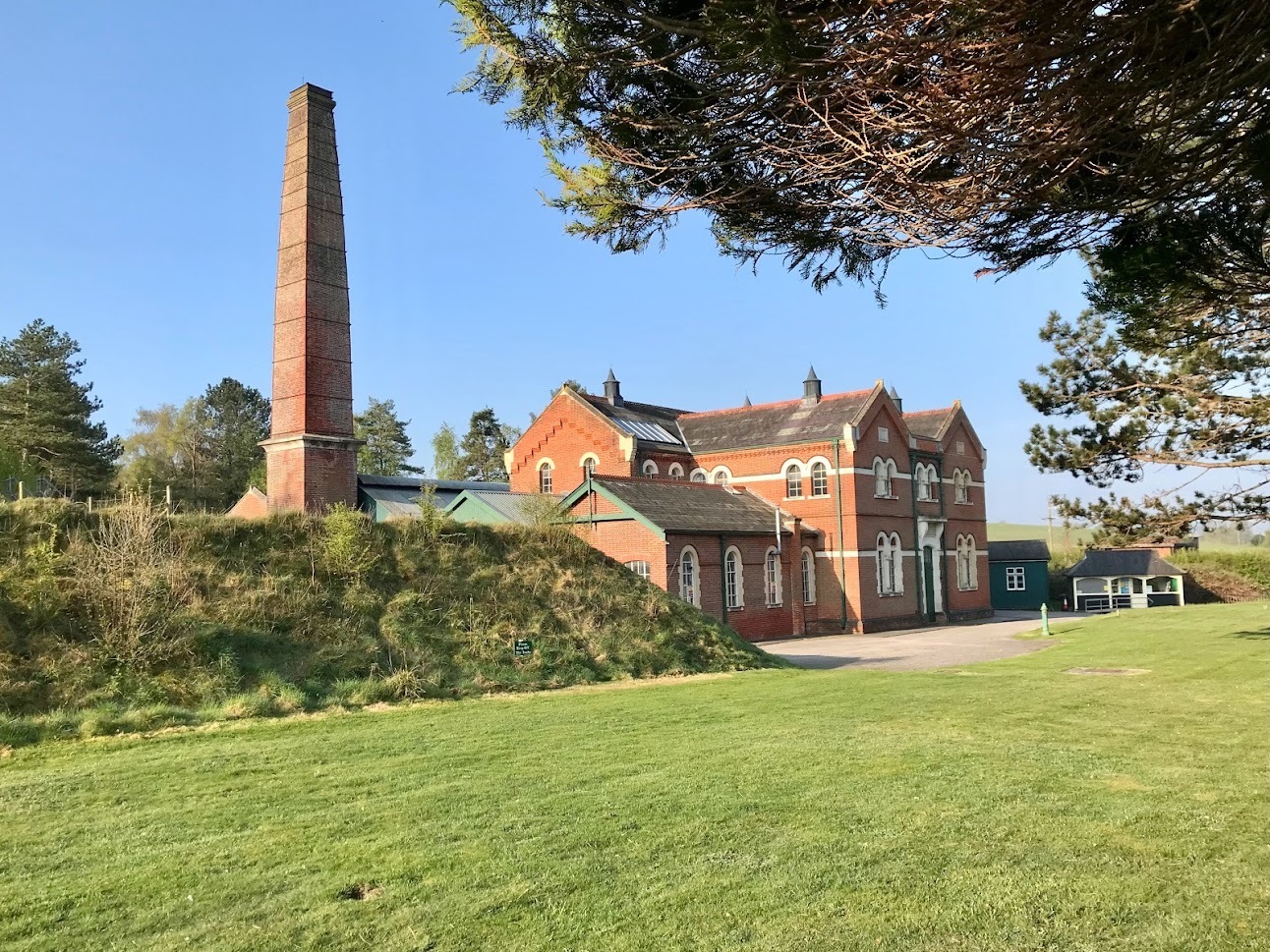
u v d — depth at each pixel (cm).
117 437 7006
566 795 874
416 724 1352
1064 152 479
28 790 939
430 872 660
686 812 802
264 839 747
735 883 630
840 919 569
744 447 4116
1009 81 434
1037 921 562
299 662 1664
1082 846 697
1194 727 1195
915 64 442
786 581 3631
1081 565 5447
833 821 770
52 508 1778
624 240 666
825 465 3900
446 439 7644
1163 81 428
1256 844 697
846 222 595
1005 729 1195
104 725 1309
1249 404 1451
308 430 2572
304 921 577
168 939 554
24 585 1573
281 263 2684
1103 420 1861
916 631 3869
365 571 1984
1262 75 425
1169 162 484
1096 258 638
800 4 435
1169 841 706
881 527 3994
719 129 545
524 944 540
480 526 2331
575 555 2398
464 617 1986
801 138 531
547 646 1984
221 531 1923
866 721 1281
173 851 720
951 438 4659
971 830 739
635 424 4238
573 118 573
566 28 511
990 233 557
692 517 3300
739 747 1102
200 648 1591
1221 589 5397
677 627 2278
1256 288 623
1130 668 1936
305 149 2666
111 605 1592
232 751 1148
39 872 675
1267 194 514
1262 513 1877
